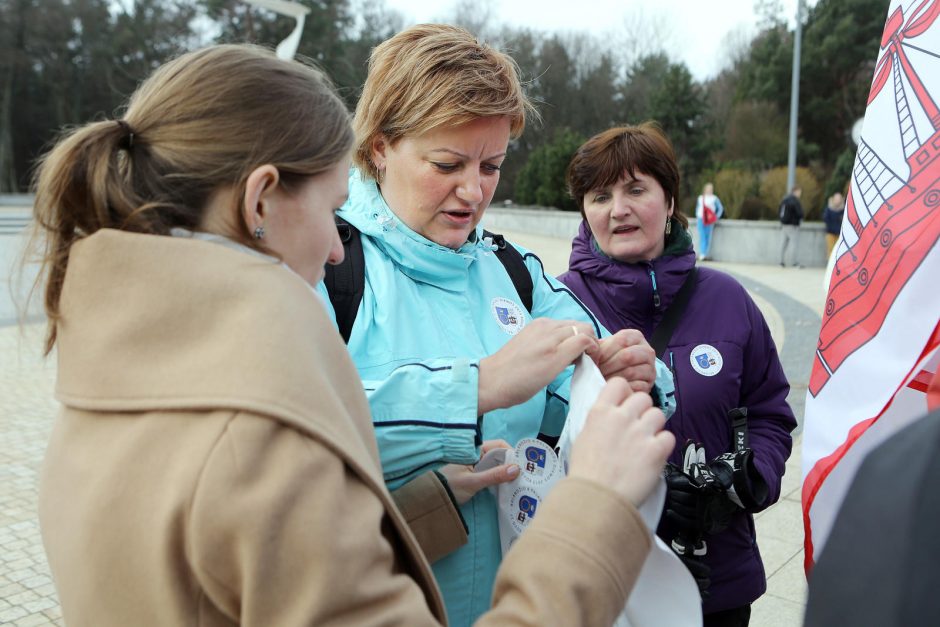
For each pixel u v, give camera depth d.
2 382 6.66
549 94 42.56
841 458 1.29
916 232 1.27
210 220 0.95
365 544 0.81
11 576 3.39
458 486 1.29
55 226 0.96
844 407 1.36
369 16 44.28
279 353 0.83
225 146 0.92
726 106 39.22
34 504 4.12
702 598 1.78
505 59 1.37
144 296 0.88
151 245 0.88
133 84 42.19
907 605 0.58
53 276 0.96
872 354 1.32
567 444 1.28
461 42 1.33
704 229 16.48
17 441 5.15
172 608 0.80
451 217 1.39
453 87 1.27
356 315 1.34
